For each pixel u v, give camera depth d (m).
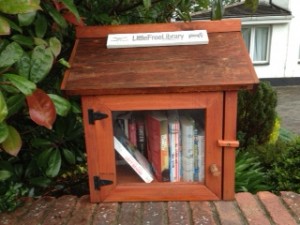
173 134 1.15
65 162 1.58
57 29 1.26
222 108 1.05
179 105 1.04
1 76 0.91
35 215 1.11
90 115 1.06
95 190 1.15
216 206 1.12
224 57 1.06
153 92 1.02
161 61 1.06
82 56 1.10
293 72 7.21
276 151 2.20
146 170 1.17
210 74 1.02
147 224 1.04
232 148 1.09
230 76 1.01
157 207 1.12
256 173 1.79
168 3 1.77
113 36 1.13
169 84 1.00
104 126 1.08
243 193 1.20
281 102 6.24
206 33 1.12
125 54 1.09
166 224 1.04
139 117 1.15
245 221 1.03
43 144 1.31
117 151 1.13
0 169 1.27
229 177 1.12
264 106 2.68
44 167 1.34
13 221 1.09
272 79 7.26
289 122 5.17
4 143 0.95
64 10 1.15
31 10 0.87
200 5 1.60
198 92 1.03
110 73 1.04
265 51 7.11
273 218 1.04
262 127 2.71
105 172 1.13
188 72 1.03
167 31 1.13
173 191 1.15
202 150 1.14
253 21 6.75
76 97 1.31
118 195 1.15
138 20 1.80
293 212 1.07
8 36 1.07
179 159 1.17
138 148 1.20
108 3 1.61
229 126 1.07
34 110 0.95
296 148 1.84
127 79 1.02
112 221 1.06
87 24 1.57
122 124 1.15
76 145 1.53
